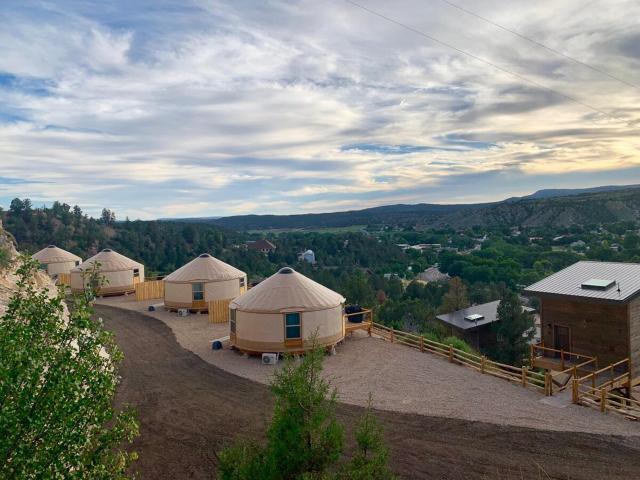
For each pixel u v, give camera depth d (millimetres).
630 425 12789
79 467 5082
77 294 5820
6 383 4684
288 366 7402
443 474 10352
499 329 37344
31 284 5816
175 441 12367
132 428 5656
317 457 6543
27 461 4676
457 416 13523
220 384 16859
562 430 12453
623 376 17500
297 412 6750
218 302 27781
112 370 5734
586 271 21734
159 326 26672
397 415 13641
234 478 6879
